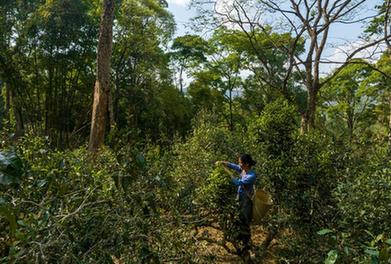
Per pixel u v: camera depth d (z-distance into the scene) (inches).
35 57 765.9
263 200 178.1
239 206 185.2
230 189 193.5
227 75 1227.2
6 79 758.5
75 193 86.8
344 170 189.3
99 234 85.0
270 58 840.3
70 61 770.2
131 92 1015.6
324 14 440.8
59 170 91.3
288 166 199.0
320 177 186.5
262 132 214.7
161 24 1001.5
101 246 82.7
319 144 205.6
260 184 199.9
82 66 794.8
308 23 441.4
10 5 775.1
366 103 1010.1
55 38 730.2
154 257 89.1
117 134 99.8
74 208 86.0
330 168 191.0
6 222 79.0
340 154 198.2
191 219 165.6
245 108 1219.9
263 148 209.3
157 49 1045.2
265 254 193.2
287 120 212.5
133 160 87.5
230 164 202.4
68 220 79.6
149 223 97.4
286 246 181.3
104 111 323.9
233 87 1230.9
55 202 84.1
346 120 986.1
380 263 79.7
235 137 238.2
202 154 217.9
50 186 86.2
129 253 89.5
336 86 960.9
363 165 191.3
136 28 922.1
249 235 190.7
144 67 1036.5
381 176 163.5
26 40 743.1
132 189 91.7
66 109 811.4
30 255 72.4
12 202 75.1
